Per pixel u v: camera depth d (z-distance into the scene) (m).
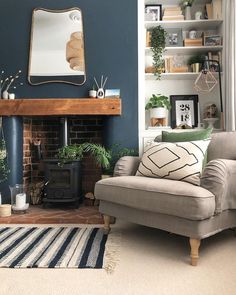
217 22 3.63
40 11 3.48
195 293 1.48
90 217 2.84
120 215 2.23
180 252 2.02
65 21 3.47
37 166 3.73
